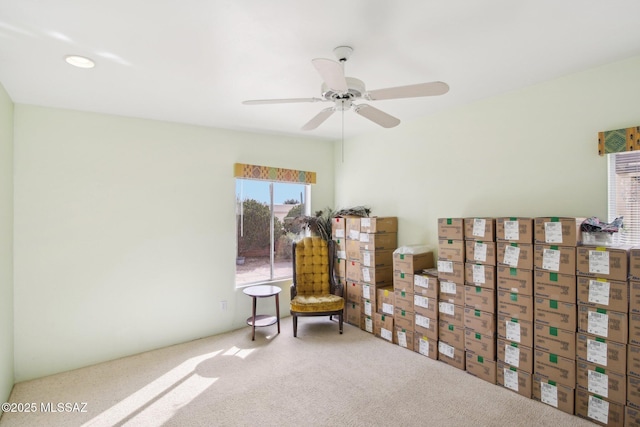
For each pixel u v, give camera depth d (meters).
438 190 3.64
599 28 1.91
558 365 2.40
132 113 3.32
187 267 3.73
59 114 3.05
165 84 2.61
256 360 3.21
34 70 2.31
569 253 2.35
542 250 2.49
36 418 2.33
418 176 3.86
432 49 2.14
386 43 2.05
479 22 1.83
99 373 2.97
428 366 3.09
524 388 2.58
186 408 2.43
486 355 2.83
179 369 3.03
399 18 1.77
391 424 2.24
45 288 2.96
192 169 3.79
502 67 2.45
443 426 2.21
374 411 2.38
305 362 3.17
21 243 2.86
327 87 2.02
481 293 2.87
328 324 4.28
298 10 1.68
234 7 1.64
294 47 2.07
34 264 2.92
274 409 2.41
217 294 3.94
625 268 2.11
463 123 3.38
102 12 1.67
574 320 2.33
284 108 3.25
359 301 4.12
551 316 2.44
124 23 1.77
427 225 3.76
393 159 4.16
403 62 2.33
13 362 2.78
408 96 2.08
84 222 3.15
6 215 2.62
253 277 4.34
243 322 4.15
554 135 2.72
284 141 4.57
